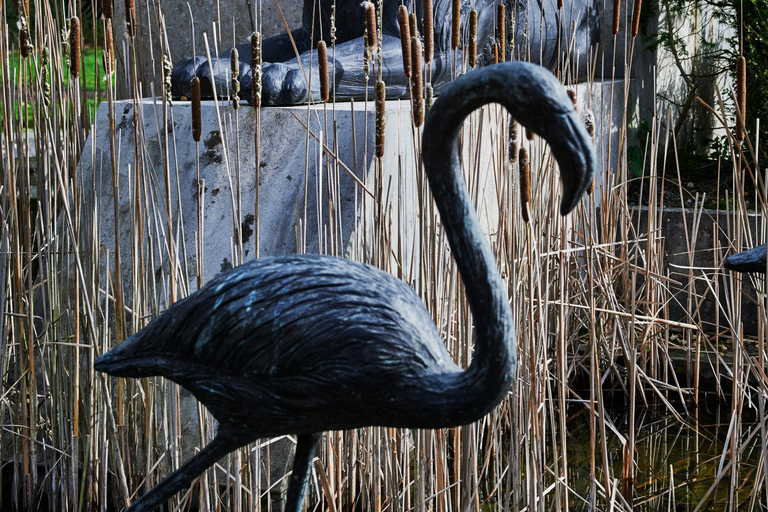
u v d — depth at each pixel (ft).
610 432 11.31
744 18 15.49
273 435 3.54
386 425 3.46
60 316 8.57
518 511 7.86
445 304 8.61
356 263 3.57
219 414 3.53
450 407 3.33
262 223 10.09
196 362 3.53
